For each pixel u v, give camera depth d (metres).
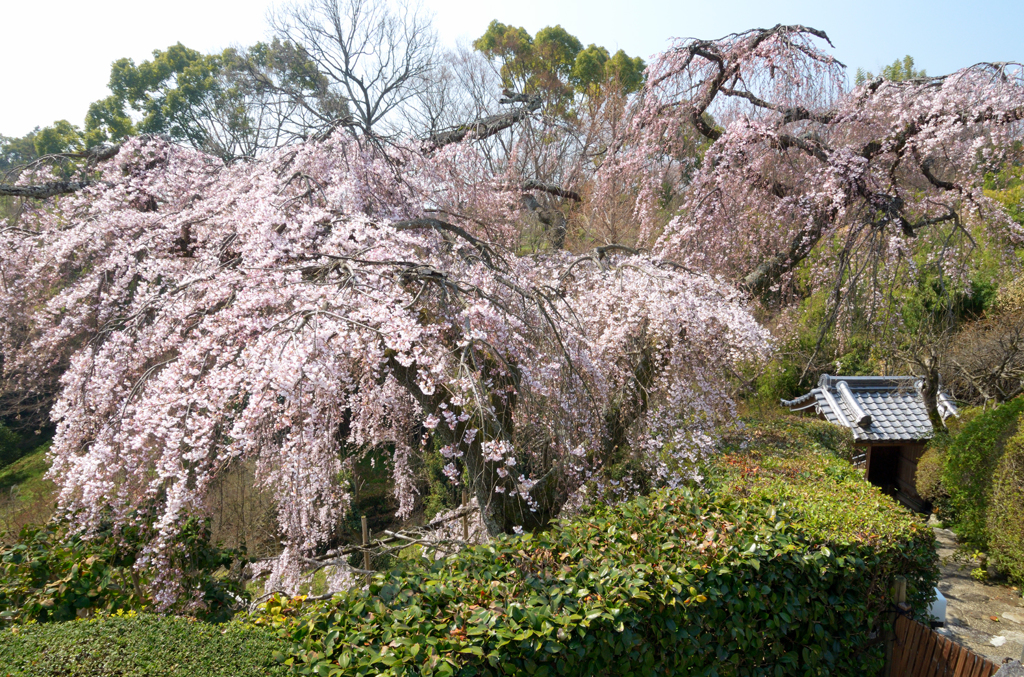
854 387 9.94
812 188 7.42
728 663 3.28
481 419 3.43
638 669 2.88
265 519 6.75
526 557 3.05
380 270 4.07
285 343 3.21
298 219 4.26
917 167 7.42
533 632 2.43
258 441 3.88
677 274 5.79
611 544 3.30
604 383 4.83
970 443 6.51
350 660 2.25
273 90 17.05
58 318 5.48
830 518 3.97
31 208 6.70
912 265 7.79
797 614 3.46
